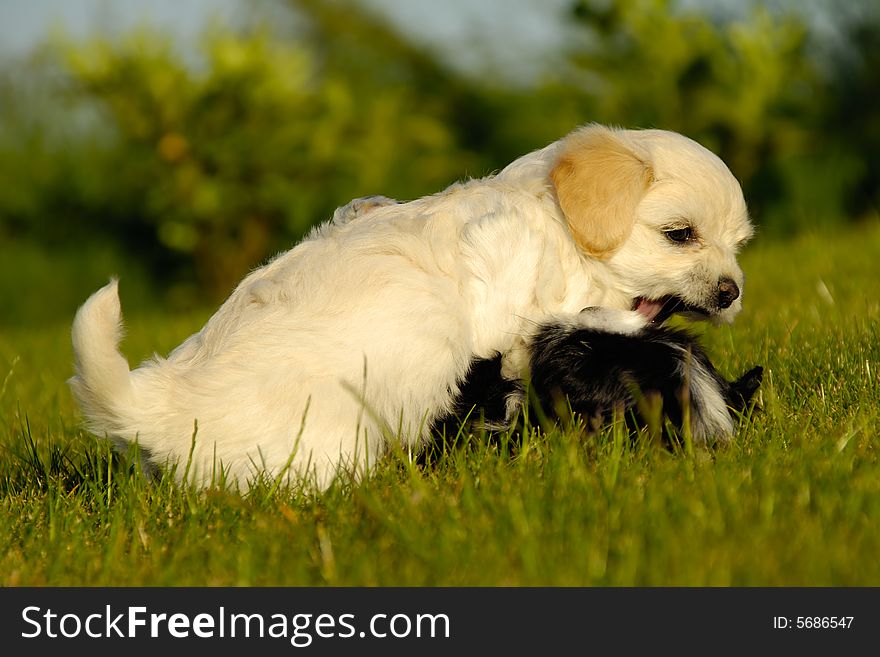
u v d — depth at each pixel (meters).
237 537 6.73
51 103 29.50
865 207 27.44
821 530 5.91
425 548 6.12
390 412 7.42
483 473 7.22
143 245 28.56
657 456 7.36
